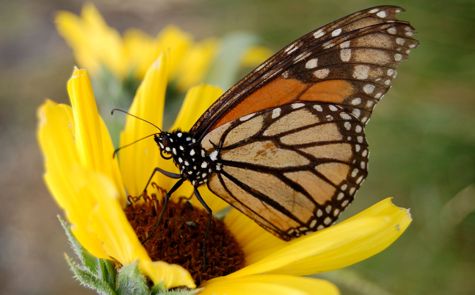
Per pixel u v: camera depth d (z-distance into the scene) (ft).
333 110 0.89
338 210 0.91
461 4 1.44
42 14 2.77
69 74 2.53
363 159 0.90
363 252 0.86
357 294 1.15
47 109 0.85
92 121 0.87
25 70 2.58
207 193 0.96
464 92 1.52
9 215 2.18
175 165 0.93
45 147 0.84
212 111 0.92
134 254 0.84
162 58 0.95
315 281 0.82
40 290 1.98
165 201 0.91
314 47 0.91
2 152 2.37
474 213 1.52
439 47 1.50
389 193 1.61
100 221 0.83
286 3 1.65
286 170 0.91
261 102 0.92
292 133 0.90
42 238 2.10
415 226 1.58
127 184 0.95
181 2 1.92
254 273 0.85
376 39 0.89
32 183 2.26
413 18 1.50
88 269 0.87
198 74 1.24
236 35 1.26
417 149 1.56
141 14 2.44
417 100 1.55
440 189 1.56
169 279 0.84
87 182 0.81
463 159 1.53
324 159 0.90
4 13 2.78
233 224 0.95
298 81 0.92
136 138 0.95
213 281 0.88
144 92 0.95
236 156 0.91
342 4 1.58
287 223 0.92
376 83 0.89
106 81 1.23
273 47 1.67
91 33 1.27
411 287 1.50
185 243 0.91
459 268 1.53
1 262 2.06
